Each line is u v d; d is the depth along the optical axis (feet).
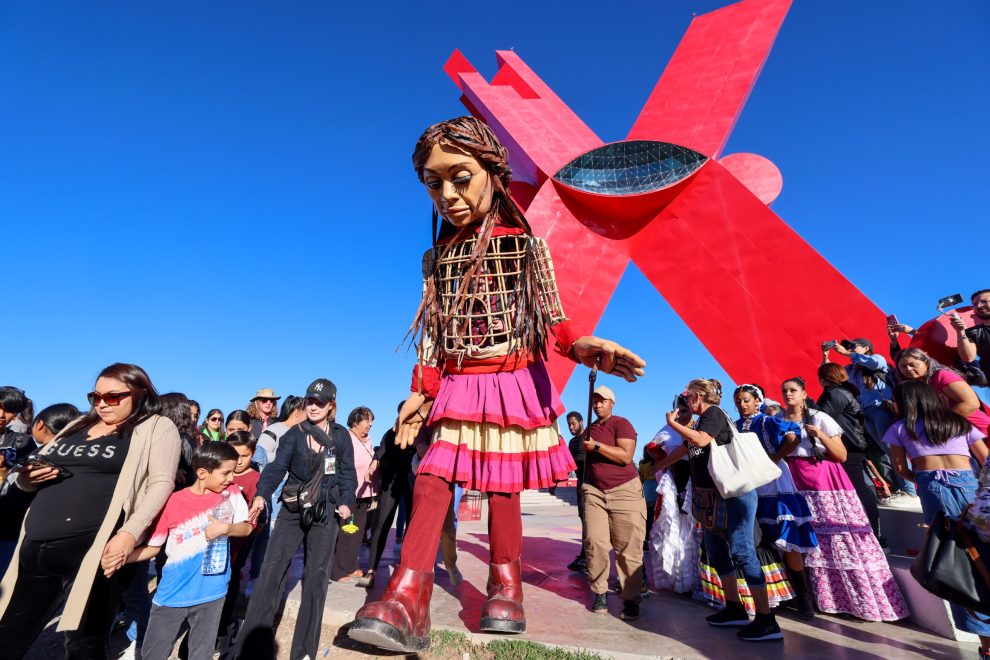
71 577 7.82
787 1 48.93
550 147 49.90
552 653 9.14
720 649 9.45
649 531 17.67
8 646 7.53
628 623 11.11
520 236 7.56
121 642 11.56
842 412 13.94
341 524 10.77
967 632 9.81
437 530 7.13
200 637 8.41
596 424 13.08
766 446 12.32
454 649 9.63
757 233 41.63
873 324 36.37
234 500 9.35
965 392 9.60
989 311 14.15
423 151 7.35
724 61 48.78
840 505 11.96
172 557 8.38
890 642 9.95
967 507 7.38
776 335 39.55
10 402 11.03
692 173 44.21
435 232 8.27
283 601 12.69
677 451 13.56
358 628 6.10
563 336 7.81
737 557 10.30
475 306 7.54
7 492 9.56
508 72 60.75
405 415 7.83
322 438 10.68
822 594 11.76
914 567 7.72
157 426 8.31
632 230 47.60
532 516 38.32
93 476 7.85
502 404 7.37
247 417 14.99
